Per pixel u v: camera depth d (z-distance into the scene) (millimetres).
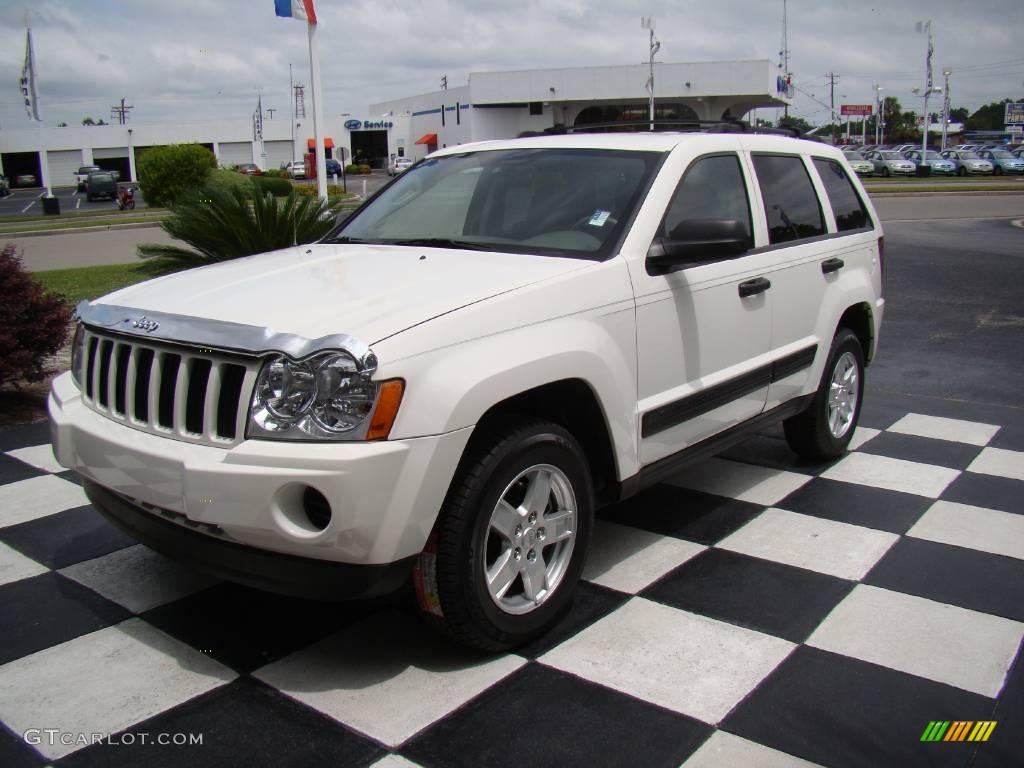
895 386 7129
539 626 3217
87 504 4633
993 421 6133
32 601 3576
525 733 2727
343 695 2928
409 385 2723
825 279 4887
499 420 3066
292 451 2646
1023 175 48969
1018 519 4418
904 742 2699
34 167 75562
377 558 2738
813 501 4672
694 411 3895
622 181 3852
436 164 4566
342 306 2969
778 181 4703
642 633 3322
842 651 3201
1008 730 2766
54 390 3520
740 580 3756
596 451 3533
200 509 2744
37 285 6480
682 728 2756
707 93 54250
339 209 10031
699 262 3594
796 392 4734
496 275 3268
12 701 2902
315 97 13453
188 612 3482
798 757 2625
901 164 47625
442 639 3279
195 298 3186
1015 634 3326
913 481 4965
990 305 10602
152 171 34875
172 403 2932
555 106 58031
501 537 3092
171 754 2633
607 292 3410
